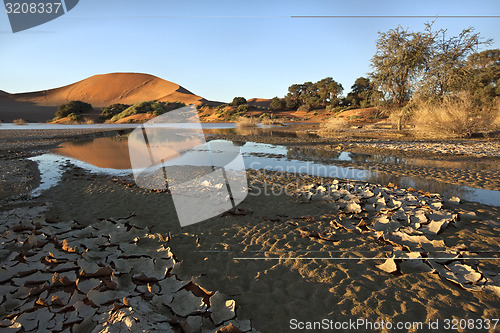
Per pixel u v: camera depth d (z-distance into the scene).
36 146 13.47
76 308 2.02
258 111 53.88
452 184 5.71
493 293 2.19
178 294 2.24
